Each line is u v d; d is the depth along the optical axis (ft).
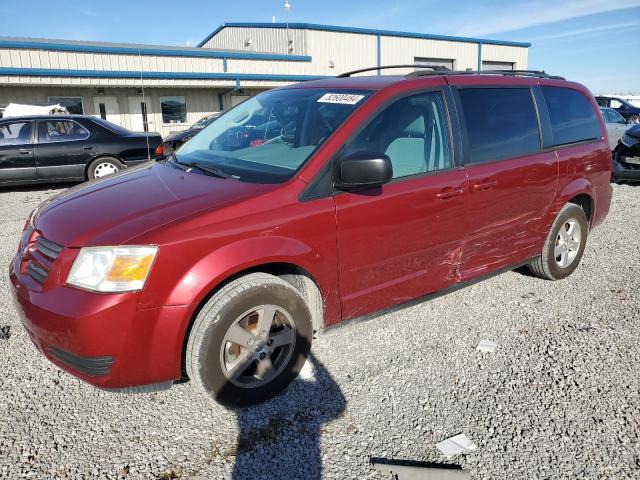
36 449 8.16
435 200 10.85
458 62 109.81
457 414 8.97
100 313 7.63
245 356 8.89
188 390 9.80
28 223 10.25
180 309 8.02
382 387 9.78
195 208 8.57
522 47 118.62
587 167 14.79
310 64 88.69
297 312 9.29
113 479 7.56
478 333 11.92
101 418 8.96
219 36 118.01
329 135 9.85
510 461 7.87
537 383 9.89
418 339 11.64
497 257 12.85
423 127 11.07
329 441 8.35
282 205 8.96
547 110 13.87
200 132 13.32
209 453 8.11
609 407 9.16
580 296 14.10
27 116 30.81
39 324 8.06
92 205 9.38
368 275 10.23
